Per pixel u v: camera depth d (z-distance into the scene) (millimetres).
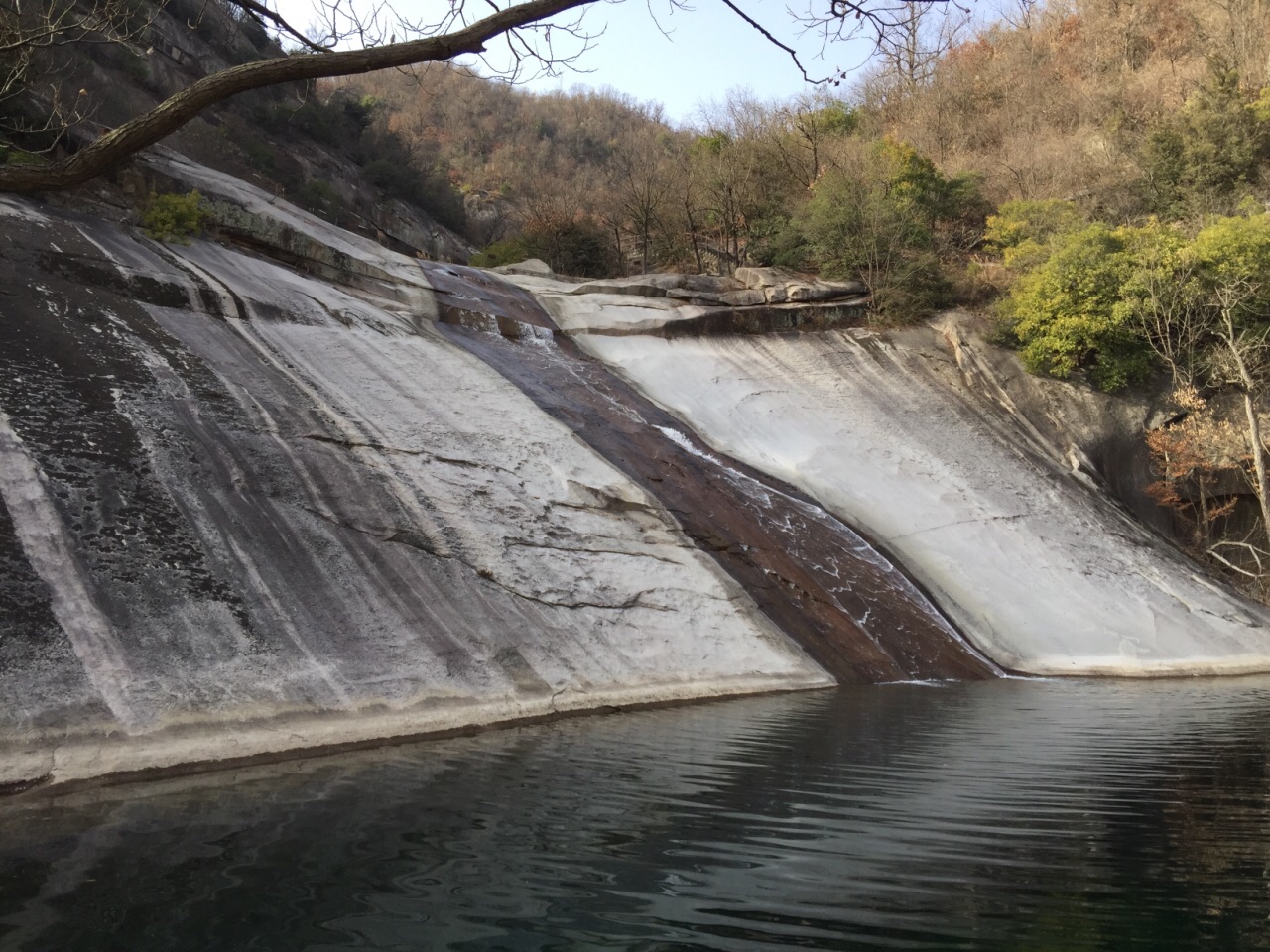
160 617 7898
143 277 13922
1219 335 25406
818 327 26734
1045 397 25922
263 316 15188
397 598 9898
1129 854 4773
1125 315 25156
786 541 16000
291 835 4961
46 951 3434
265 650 8188
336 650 8688
